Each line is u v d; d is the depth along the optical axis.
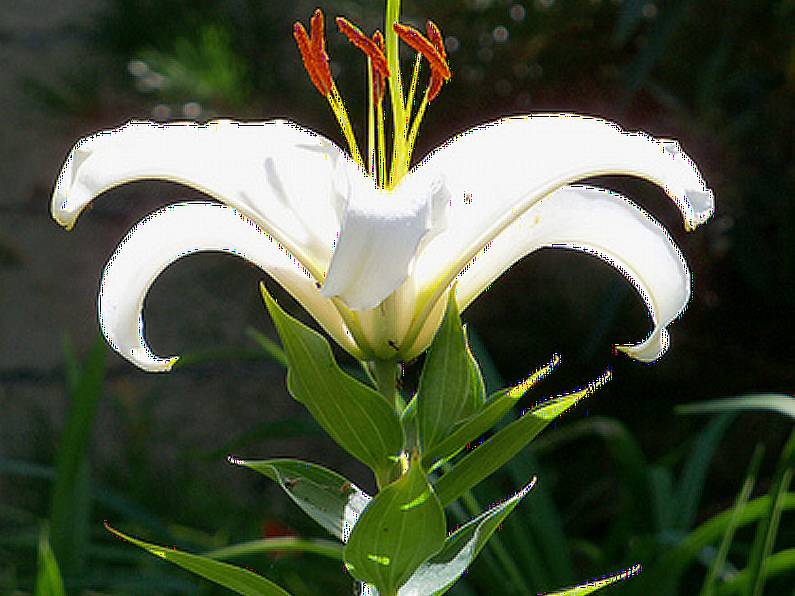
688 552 0.85
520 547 0.92
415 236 0.40
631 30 1.04
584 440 1.46
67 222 0.44
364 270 0.40
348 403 0.44
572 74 1.30
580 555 1.37
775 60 1.23
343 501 0.46
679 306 0.47
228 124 0.45
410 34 0.46
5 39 2.29
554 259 1.44
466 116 1.31
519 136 0.45
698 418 1.44
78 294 2.16
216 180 0.45
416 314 0.45
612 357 1.38
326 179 0.45
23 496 1.43
